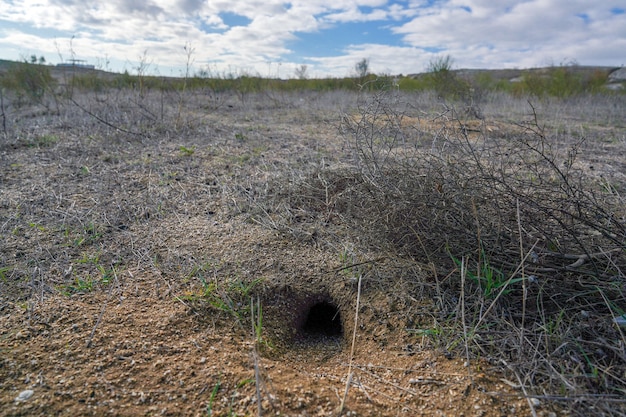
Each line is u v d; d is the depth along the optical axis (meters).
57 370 1.76
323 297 2.45
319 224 3.04
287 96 10.78
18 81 9.09
